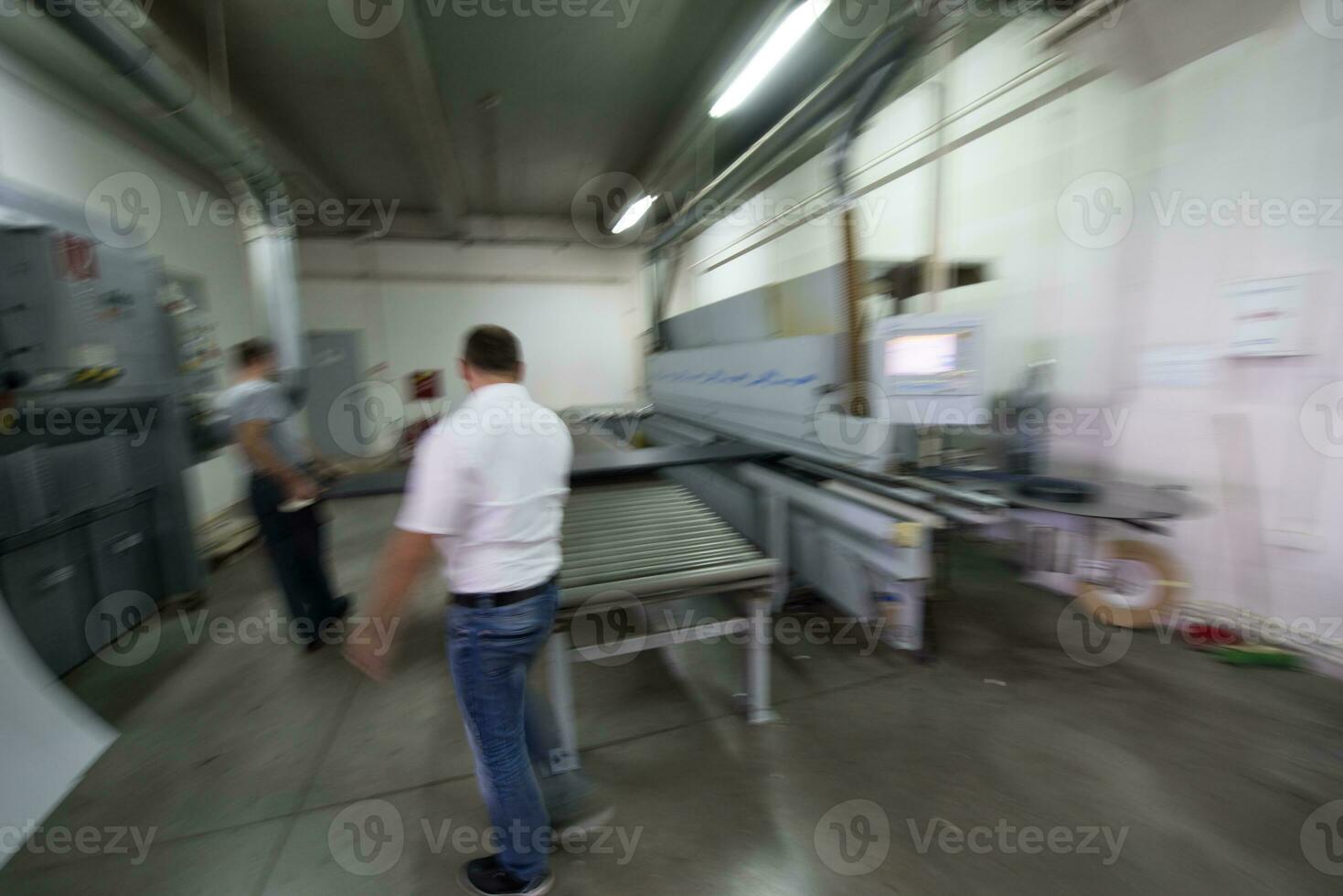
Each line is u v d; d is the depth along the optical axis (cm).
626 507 221
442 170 479
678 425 394
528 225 717
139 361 253
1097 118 243
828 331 239
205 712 189
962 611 247
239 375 209
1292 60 181
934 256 304
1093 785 148
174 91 228
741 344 287
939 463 244
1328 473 186
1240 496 207
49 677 174
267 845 136
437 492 99
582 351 760
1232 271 203
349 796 151
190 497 275
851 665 209
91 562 228
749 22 312
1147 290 230
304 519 219
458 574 107
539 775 133
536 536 109
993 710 180
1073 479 223
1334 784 146
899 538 181
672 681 201
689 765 159
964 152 313
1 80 277
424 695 197
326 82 349
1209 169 206
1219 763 155
